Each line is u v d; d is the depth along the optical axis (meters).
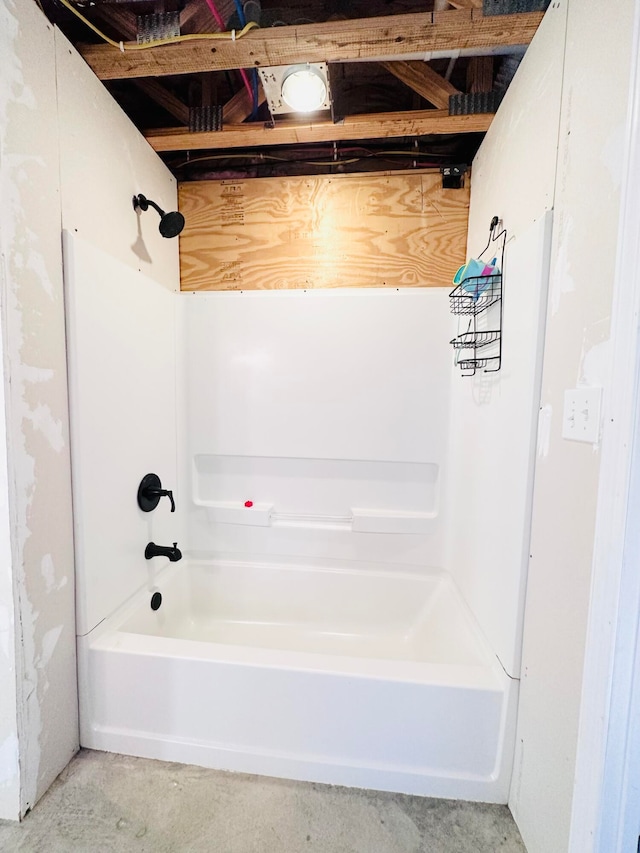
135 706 1.12
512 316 1.04
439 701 1.02
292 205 1.71
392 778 1.04
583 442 0.74
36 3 0.93
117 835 0.93
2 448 0.89
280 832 0.94
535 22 0.98
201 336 1.67
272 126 1.40
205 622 1.74
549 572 0.86
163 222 1.33
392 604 1.66
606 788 0.67
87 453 1.11
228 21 1.09
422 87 1.33
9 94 0.86
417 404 1.60
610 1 0.68
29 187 0.91
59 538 1.04
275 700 1.07
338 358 1.62
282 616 1.73
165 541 1.56
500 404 1.10
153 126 1.69
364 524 1.64
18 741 0.94
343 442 1.64
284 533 1.71
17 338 0.89
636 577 0.64
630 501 0.63
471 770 1.02
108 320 1.19
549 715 0.84
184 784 1.05
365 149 1.65
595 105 0.73
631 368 0.62
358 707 1.04
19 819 0.95
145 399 1.40
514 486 1.00
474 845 0.92
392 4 1.30
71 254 1.03
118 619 1.27
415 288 1.58
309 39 1.05
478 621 1.22
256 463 1.70
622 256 0.63
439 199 1.65
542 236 0.89
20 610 0.93
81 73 1.09
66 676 1.08
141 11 1.16
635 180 0.61
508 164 1.17
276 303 1.63
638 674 0.66
